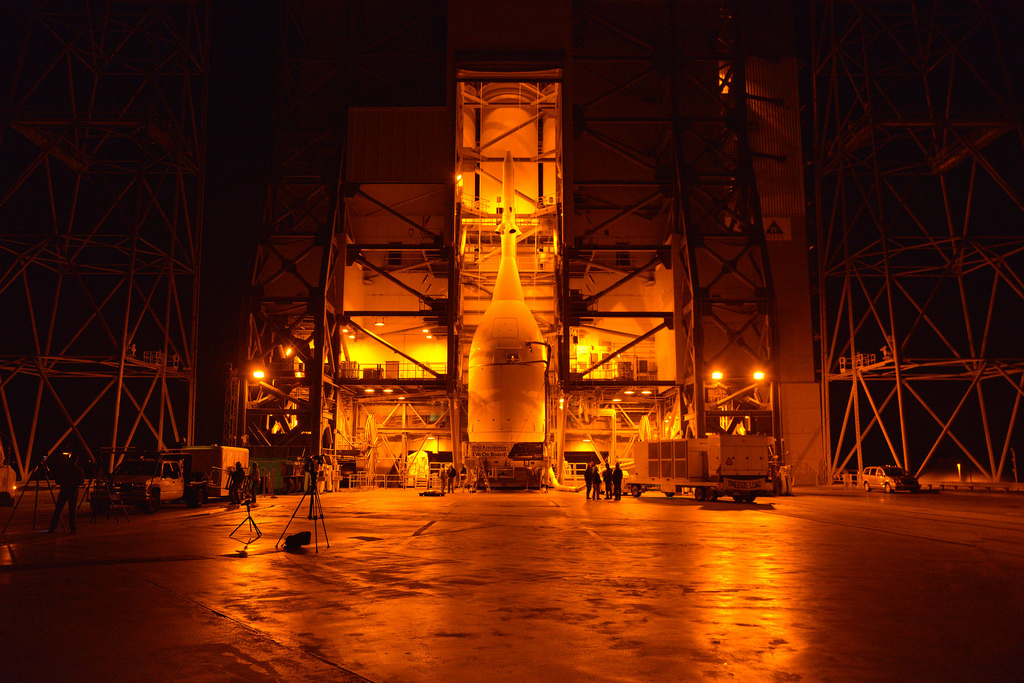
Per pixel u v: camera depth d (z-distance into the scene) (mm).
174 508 27203
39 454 54531
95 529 18828
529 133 57281
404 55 51438
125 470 26016
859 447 50188
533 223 54344
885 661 6840
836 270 55500
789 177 53062
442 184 49719
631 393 52531
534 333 46875
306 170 49344
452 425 48562
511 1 50000
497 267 56812
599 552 14719
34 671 6488
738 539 17172
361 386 47812
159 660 6852
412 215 53875
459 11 49969
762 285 50188
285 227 52531
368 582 11094
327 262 46406
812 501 33719
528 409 45312
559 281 50094
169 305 48000
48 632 7898
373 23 55312
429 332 54875
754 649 7273
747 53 54531
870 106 50188
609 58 51500
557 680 6309
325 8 54562
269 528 19562
